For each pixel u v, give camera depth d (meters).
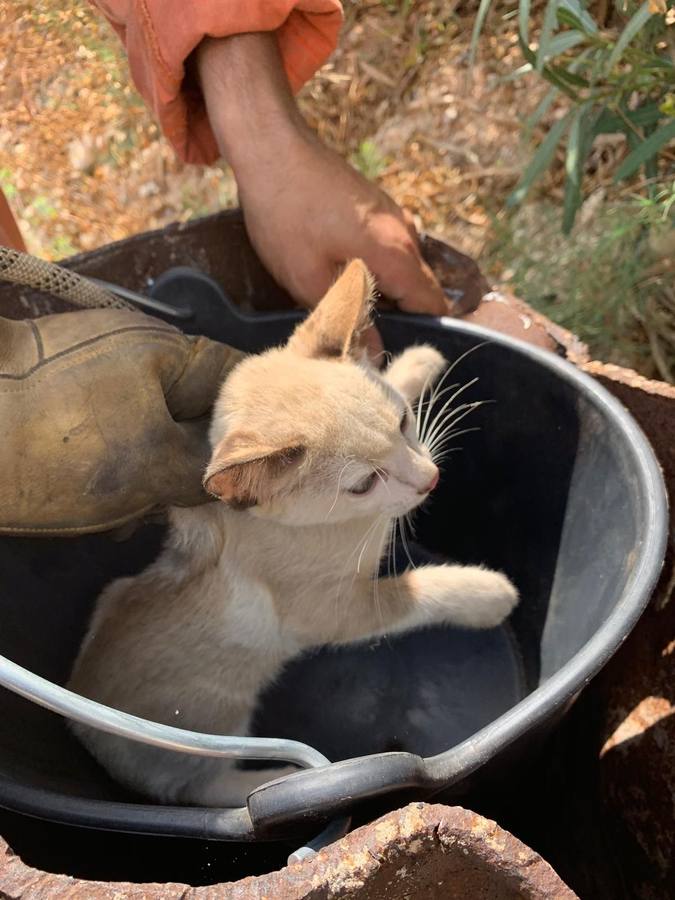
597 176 0.99
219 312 0.69
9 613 0.59
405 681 0.67
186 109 0.72
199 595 0.60
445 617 0.63
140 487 0.52
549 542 0.65
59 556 0.63
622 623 0.46
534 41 1.06
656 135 0.70
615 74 0.76
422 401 0.65
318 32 0.70
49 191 1.04
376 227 0.66
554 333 0.70
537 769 0.58
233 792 0.57
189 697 0.60
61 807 0.42
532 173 0.81
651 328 0.93
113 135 1.04
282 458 0.52
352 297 0.58
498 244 1.03
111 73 0.82
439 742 0.64
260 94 0.66
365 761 0.38
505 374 0.65
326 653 0.68
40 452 0.48
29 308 0.66
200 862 0.48
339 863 0.35
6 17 0.70
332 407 0.55
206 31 0.63
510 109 1.09
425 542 0.76
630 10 0.76
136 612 0.61
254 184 0.67
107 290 0.61
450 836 0.35
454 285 0.73
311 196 0.65
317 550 0.59
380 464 0.57
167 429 0.52
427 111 1.13
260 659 0.61
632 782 0.55
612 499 0.56
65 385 0.48
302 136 0.66
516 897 0.36
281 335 0.69
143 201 1.08
